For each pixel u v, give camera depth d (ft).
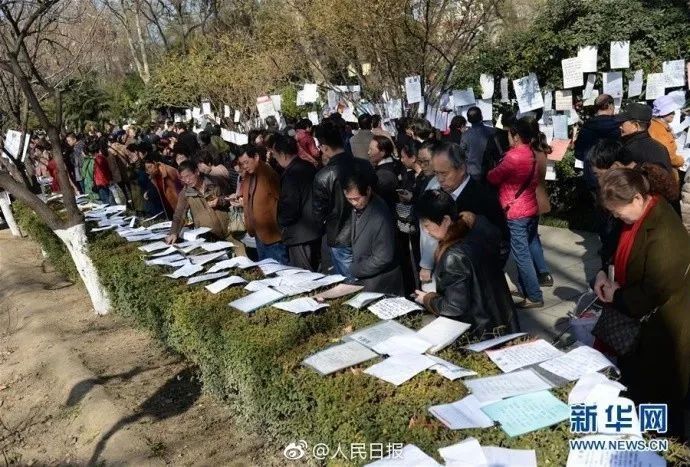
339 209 15.75
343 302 12.33
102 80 84.33
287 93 51.47
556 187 26.66
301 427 10.41
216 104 54.85
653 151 14.39
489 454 7.10
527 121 16.88
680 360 9.16
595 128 18.33
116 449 13.52
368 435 8.10
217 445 13.09
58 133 20.81
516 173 16.71
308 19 30.25
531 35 27.81
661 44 23.95
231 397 13.34
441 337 9.92
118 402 15.44
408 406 8.34
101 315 21.99
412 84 26.07
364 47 28.84
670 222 8.99
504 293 10.53
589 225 24.80
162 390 15.85
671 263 8.86
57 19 26.32
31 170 35.01
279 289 13.65
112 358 18.16
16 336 22.20
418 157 15.81
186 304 14.20
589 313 11.57
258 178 19.10
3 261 33.24
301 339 11.07
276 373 10.48
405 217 16.06
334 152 16.21
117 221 24.70
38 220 30.58
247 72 46.98
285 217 17.62
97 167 37.22
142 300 17.43
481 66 29.71
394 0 25.94
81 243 21.49
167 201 25.58
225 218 20.85
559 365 8.68
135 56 86.38
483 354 9.43
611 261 10.56
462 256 10.09
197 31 90.17
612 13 24.93
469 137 22.43
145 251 19.31
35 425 15.76
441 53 26.23
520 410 7.80
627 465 6.76
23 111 26.27
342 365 9.69
